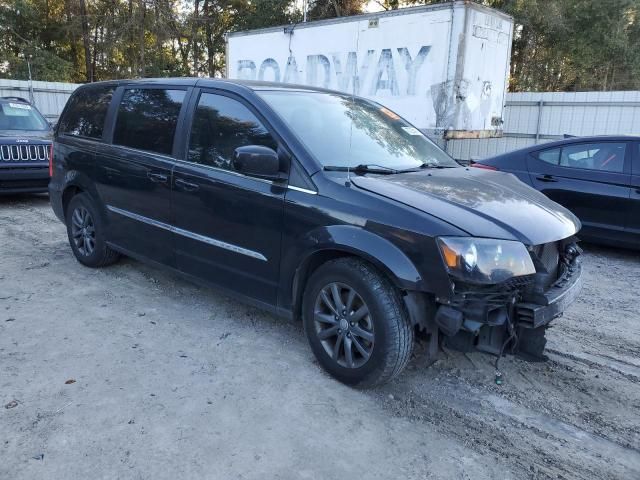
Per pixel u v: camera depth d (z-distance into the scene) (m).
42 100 18.08
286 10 28.08
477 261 2.83
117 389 3.23
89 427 2.85
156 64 30.11
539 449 2.85
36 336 3.91
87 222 5.38
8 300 4.59
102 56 30.83
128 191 4.67
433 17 9.64
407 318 3.09
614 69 24.55
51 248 6.27
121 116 4.92
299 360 3.68
